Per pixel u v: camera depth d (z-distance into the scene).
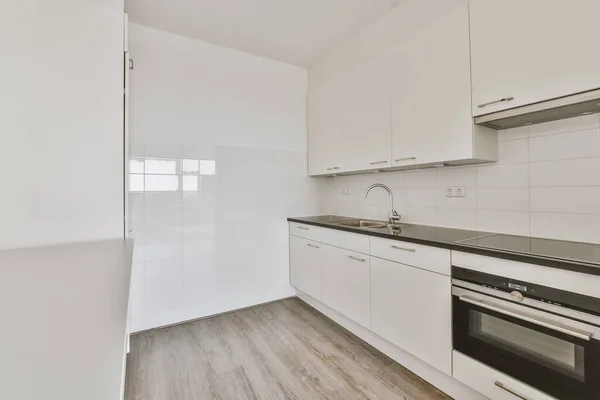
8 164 1.07
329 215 3.12
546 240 1.46
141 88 2.21
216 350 1.97
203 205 2.46
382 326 1.83
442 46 1.67
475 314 1.34
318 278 2.46
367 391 1.56
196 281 2.44
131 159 2.16
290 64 2.93
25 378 0.27
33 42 1.11
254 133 2.72
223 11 2.08
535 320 1.11
